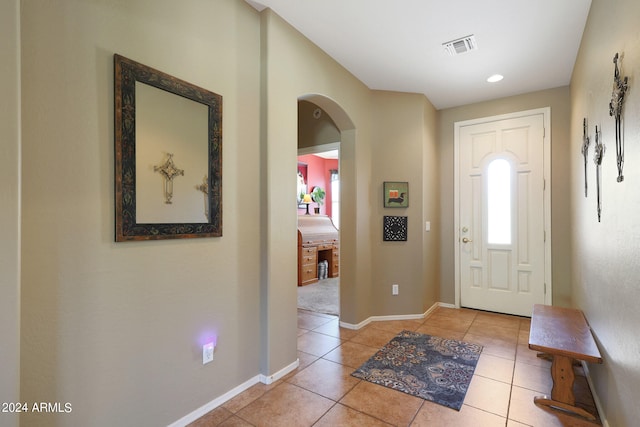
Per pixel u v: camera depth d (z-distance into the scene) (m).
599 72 1.91
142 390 1.58
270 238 2.23
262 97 2.23
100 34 1.41
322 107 3.08
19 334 1.12
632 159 1.30
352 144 3.39
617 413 1.54
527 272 3.68
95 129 1.39
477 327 3.37
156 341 1.64
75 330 1.33
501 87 3.54
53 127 1.26
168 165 1.67
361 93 3.41
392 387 2.18
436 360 2.59
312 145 3.95
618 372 1.52
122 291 1.49
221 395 1.98
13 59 1.10
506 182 3.79
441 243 4.20
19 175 1.12
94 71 1.38
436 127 4.21
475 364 2.51
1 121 1.08
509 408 1.95
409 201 3.71
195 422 1.81
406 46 2.70
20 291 1.17
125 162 1.48
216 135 1.92
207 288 1.90
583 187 2.54
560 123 3.50
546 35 2.51
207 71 1.89
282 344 2.34
